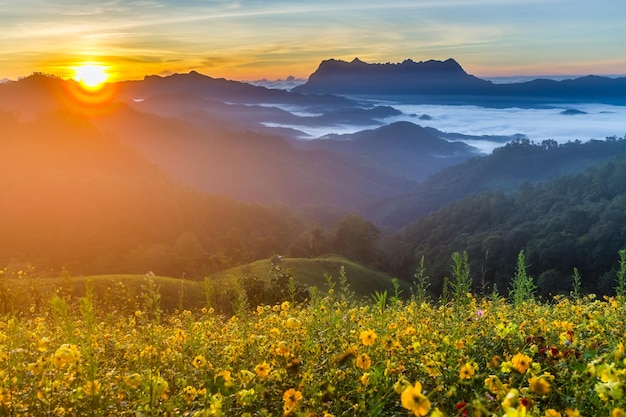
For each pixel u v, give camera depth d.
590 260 81.19
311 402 3.10
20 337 5.75
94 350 4.81
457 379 3.63
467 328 5.40
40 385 3.68
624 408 2.64
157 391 3.42
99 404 3.57
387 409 3.43
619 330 5.15
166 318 9.09
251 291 18.77
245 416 3.09
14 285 13.37
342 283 7.93
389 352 4.24
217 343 5.77
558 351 3.83
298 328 5.06
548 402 3.24
